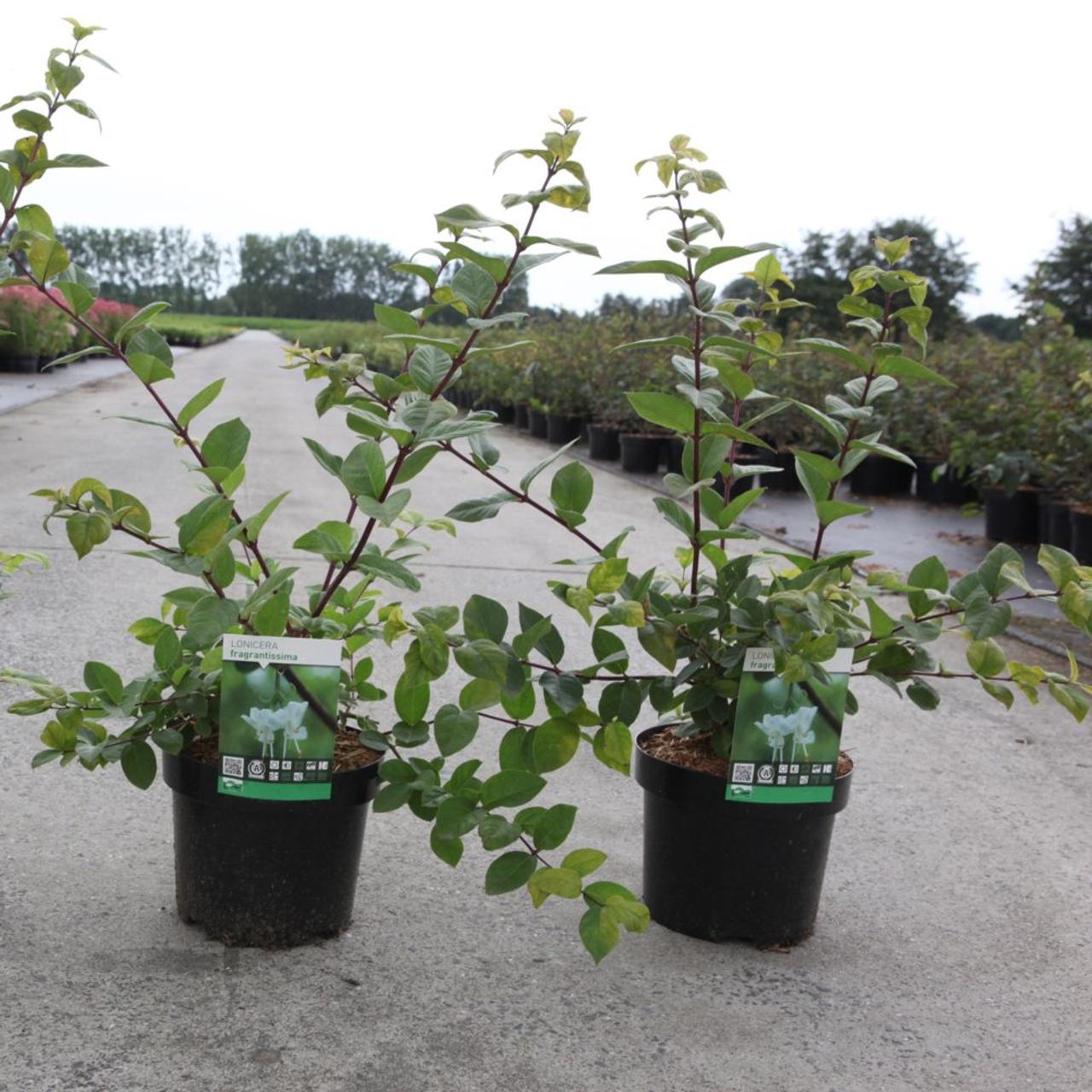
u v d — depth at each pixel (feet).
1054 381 29.50
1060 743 13.69
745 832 8.13
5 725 11.51
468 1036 7.02
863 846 10.41
